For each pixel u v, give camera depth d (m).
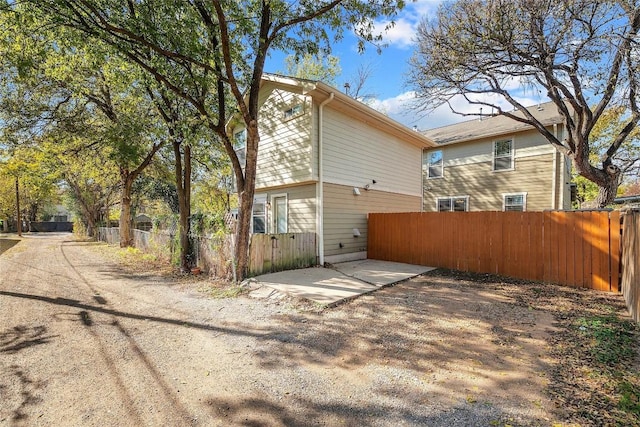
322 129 8.98
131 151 10.73
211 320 4.76
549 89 8.20
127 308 5.41
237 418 2.43
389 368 3.18
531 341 3.72
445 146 16.08
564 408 2.44
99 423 2.37
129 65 8.02
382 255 10.12
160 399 2.70
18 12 5.88
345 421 2.38
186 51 6.69
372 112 9.84
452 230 8.52
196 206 23.44
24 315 5.02
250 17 6.59
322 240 9.04
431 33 8.21
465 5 7.43
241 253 7.12
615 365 3.08
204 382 2.98
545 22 6.78
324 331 4.21
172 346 3.81
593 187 17.66
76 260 11.77
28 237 27.98
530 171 13.15
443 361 3.29
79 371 3.20
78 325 4.57
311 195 9.26
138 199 25.31
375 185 11.05
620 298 5.54
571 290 6.16
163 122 9.64
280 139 9.95
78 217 31.12
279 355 3.53
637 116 8.02
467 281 7.05
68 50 7.75
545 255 6.97
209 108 9.00
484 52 7.57
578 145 8.31
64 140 12.64
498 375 2.98
